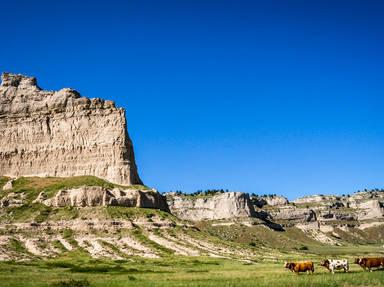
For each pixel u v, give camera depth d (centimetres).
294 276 7050
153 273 8819
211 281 6650
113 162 19900
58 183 19100
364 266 7781
